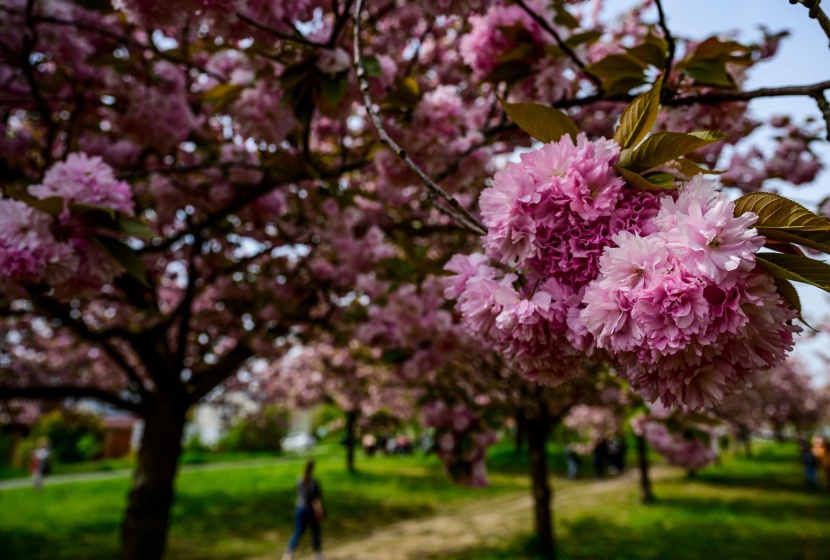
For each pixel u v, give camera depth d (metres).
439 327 3.34
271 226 5.00
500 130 2.11
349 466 18.08
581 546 8.41
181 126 3.30
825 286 0.74
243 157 3.77
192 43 3.69
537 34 1.91
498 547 8.52
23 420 11.20
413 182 2.44
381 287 4.22
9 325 8.05
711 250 0.76
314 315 5.88
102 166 1.72
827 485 14.65
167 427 4.91
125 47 3.32
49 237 1.56
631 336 0.81
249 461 25.19
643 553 7.98
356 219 4.00
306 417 45.22
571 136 1.01
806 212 0.74
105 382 10.28
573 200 0.89
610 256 0.81
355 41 1.28
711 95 1.52
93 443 25.39
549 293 1.00
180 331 5.16
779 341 0.81
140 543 4.59
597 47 2.72
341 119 2.05
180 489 14.23
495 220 0.95
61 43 2.98
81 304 5.70
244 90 2.28
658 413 3.46
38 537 8.77
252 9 1.86
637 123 0.95
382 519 11.20
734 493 13.71
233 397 17.62
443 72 4.16
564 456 24.47
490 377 6.62
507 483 16.56
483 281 1.11
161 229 4.88
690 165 0.93
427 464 21.53
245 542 9.03
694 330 0.75
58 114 4.00
